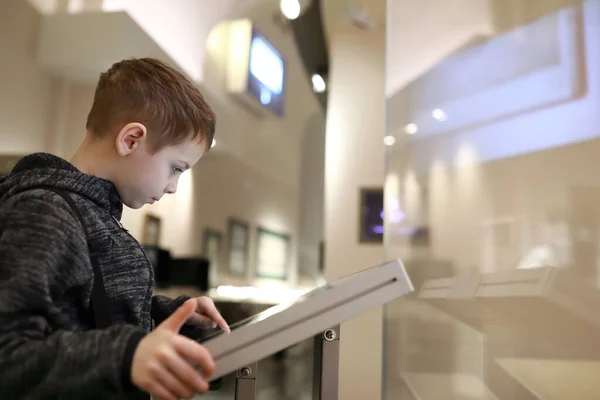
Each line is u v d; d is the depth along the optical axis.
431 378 1.34
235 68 3.49
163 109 0.63
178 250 3.03
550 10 1.33
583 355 1.19
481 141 1.45
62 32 1.93
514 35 1.40
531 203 1.33
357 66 2.31
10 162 1.73
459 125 1.50
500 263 1.38
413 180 1.57
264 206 3.99
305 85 3.95
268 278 3.95
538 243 1.30
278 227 4.01
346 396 1.85
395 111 1.61
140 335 0.43
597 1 1.28
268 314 0.49
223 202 3.54
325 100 2.89
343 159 2.26
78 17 1.94
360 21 2.29
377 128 2.26
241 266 3.68
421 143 1.57
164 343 0.41
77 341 0.43
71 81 2.08
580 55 1.29
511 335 1.27
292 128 4.01
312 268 4.01
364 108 2.28
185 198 3.12
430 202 1.53
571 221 1.26
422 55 1.58
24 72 1.88
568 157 1.29
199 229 3.26
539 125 1.33
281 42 3.89
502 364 1.27
